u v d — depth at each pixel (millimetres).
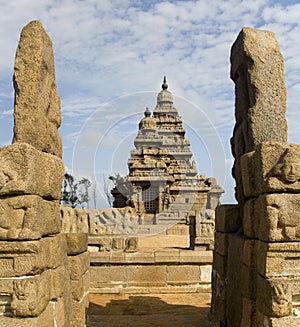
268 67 6449
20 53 5602
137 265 12102
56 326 5449
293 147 5195
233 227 7152
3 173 4863
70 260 6859
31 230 4840
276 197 5070
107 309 9750
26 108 5516
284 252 5008
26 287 4680
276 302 4824
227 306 6906
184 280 12047
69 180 35625
